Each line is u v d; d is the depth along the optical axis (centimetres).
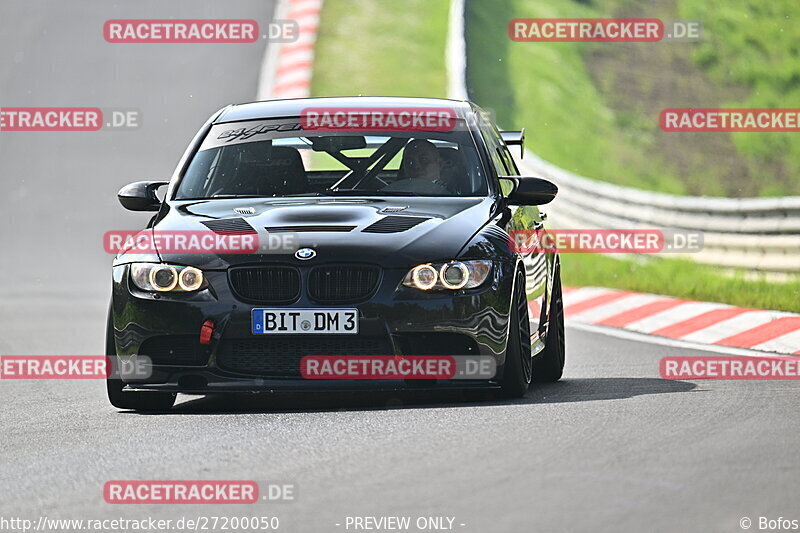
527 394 2441
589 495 1530
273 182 2619
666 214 5759
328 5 11069
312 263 2270
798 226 4950
